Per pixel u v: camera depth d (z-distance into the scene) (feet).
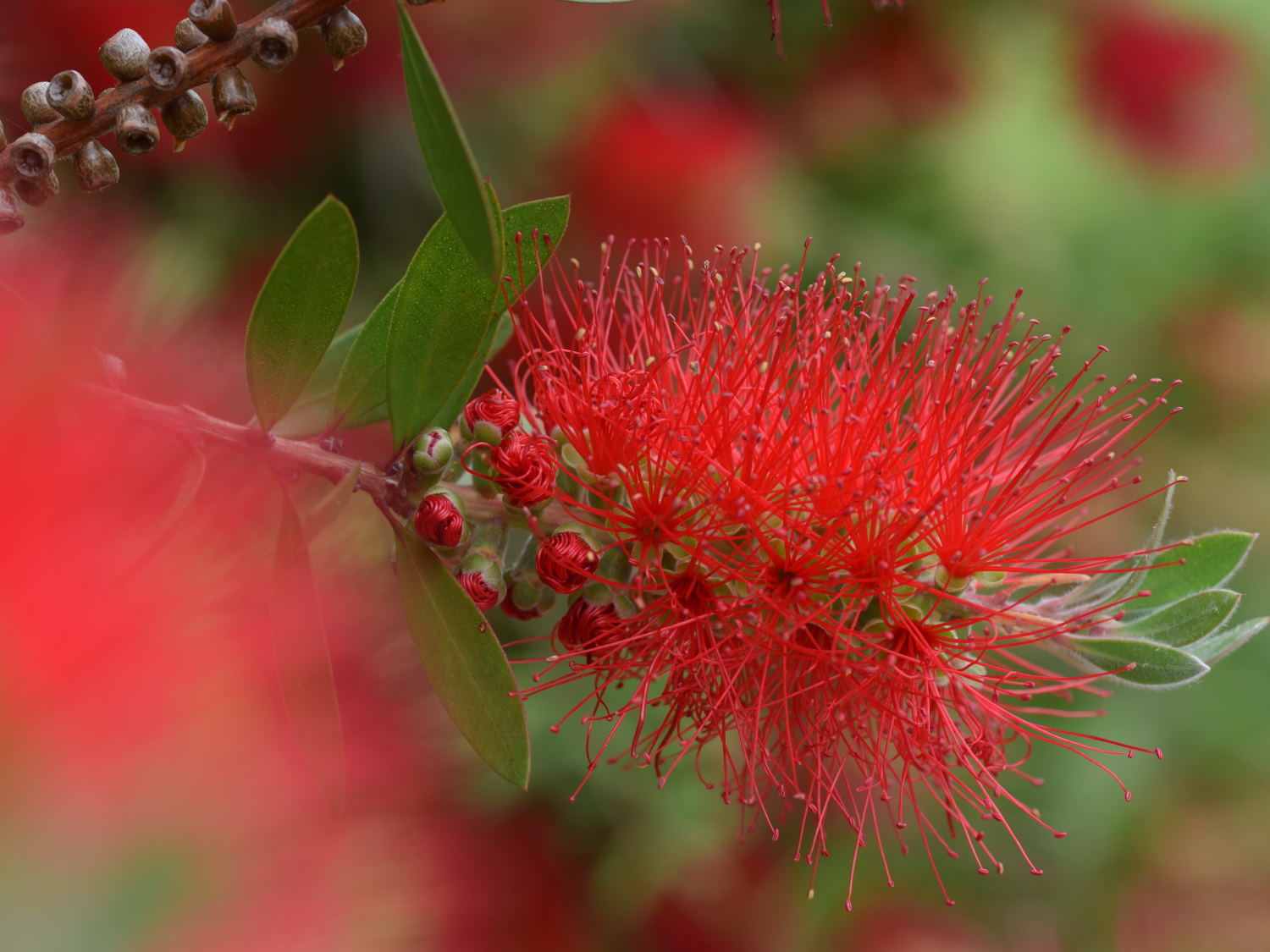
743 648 1.41
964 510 1.42
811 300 1.42
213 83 1.33
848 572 1.40
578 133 2.36
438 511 1.37
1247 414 2.57
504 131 2.35
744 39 2.52
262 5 1.96
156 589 1.24
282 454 1.36
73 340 1.30
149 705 1.23
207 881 1.23
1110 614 1.42
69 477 1.22
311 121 2.15
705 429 1.40
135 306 1.43
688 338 1.42
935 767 1.42
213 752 1.24
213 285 1.79
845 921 2.10
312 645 1.32
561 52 2.31
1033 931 2.13
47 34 1.75
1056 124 2.59
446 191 1.29
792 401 1.41
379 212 2.22
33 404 1.23
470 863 1.83
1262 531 2.49
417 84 1.29
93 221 1.59
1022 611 1.42
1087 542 2.33
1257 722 2.28
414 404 1.37
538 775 2.00
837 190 2.53
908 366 1.43
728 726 1.43
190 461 1.32
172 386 1.44
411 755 1.47
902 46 2.53
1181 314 2.62
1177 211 2.62
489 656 1.36
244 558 1.34
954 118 2.55
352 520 1.44
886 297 1.46
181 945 1.23
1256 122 2.69
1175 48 2.63
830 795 1.42
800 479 1.40
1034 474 1.44
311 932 1.26
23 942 1.21
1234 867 2.17
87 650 1.22
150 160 1.95
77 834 1.21
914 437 1.42
